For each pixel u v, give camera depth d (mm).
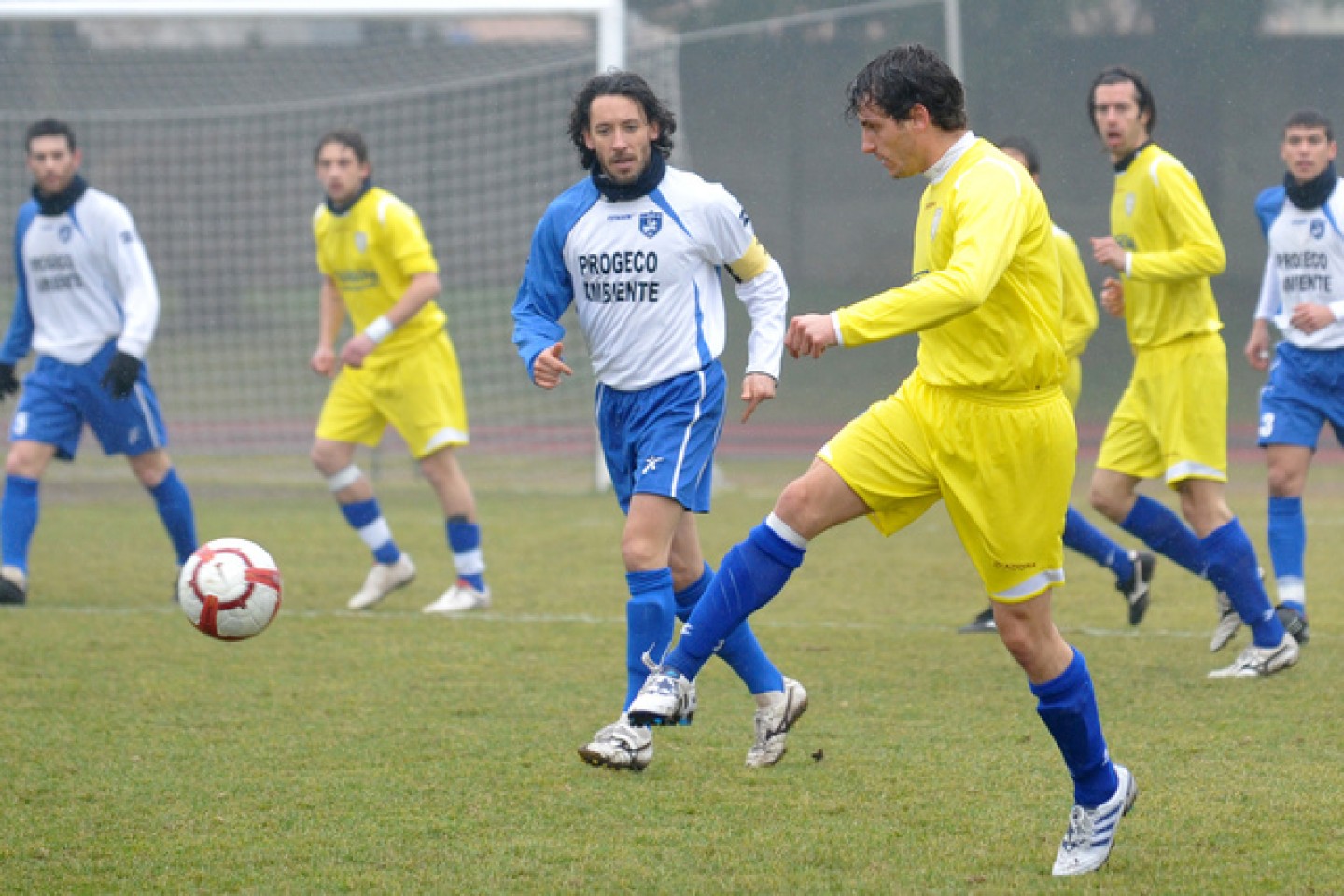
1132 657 18641
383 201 21594
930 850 11234
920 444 11117
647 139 13078
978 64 46469
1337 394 18984
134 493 37094
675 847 11328
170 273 50438
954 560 27125
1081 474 38844
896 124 10844
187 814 12242
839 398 50062
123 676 17625
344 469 22062
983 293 9828
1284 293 19344
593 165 13461
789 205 48875
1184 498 18141
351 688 17031
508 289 45031
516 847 11352
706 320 13438
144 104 50281
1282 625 17641
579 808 12383
